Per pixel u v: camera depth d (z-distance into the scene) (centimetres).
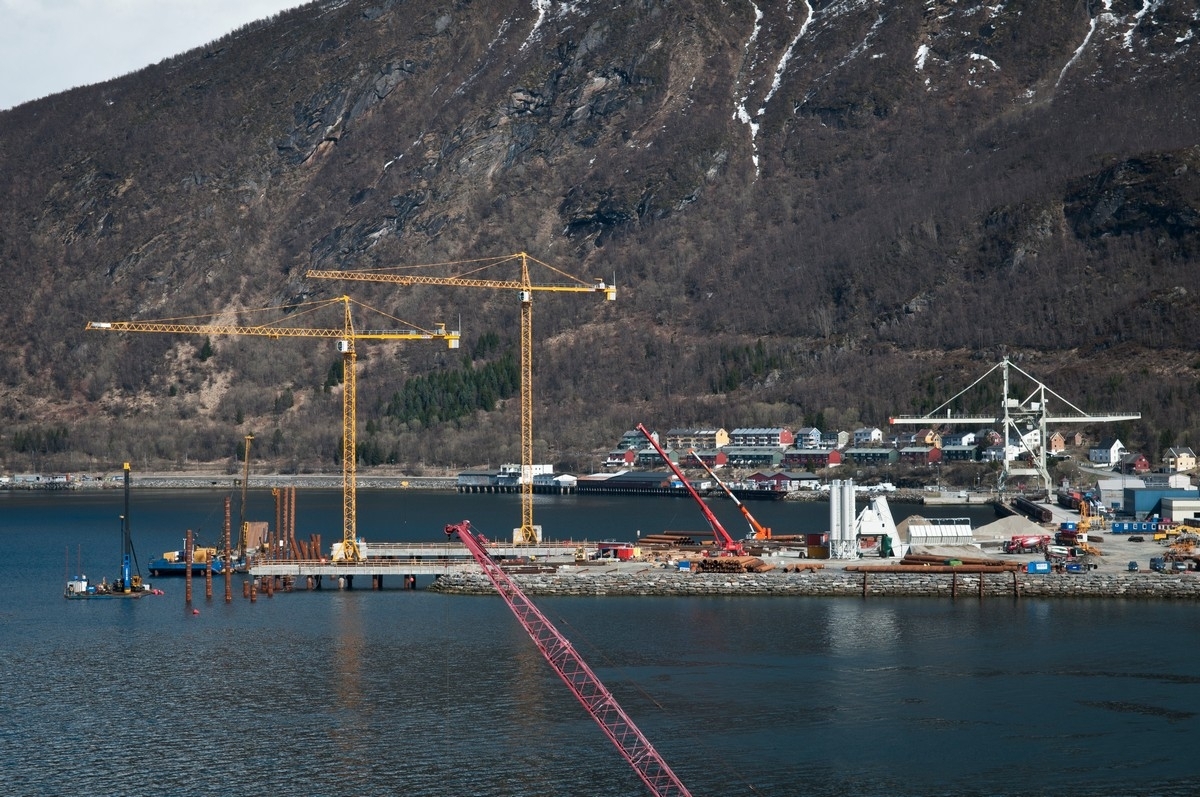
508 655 18800
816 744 15112
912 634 19662
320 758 14800
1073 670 17775
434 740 15312
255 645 19612
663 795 13700
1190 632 19662
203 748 15150
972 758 14675
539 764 14550
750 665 18100
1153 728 15562
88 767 14625
